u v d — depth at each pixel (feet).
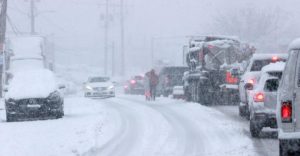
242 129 103.76
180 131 102.27
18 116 123.95
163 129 105.09
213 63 162.09
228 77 158.71
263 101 90.99
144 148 84.28
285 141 57.98
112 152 81.05
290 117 58.08
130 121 119.34
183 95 197.36
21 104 123.85
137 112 139.33
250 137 93.71
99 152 81.10
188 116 127.03
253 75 119.75
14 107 123.75
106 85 228.84
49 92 125.70
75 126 109.50
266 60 124.47
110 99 202.90
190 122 115.44
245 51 164.76
